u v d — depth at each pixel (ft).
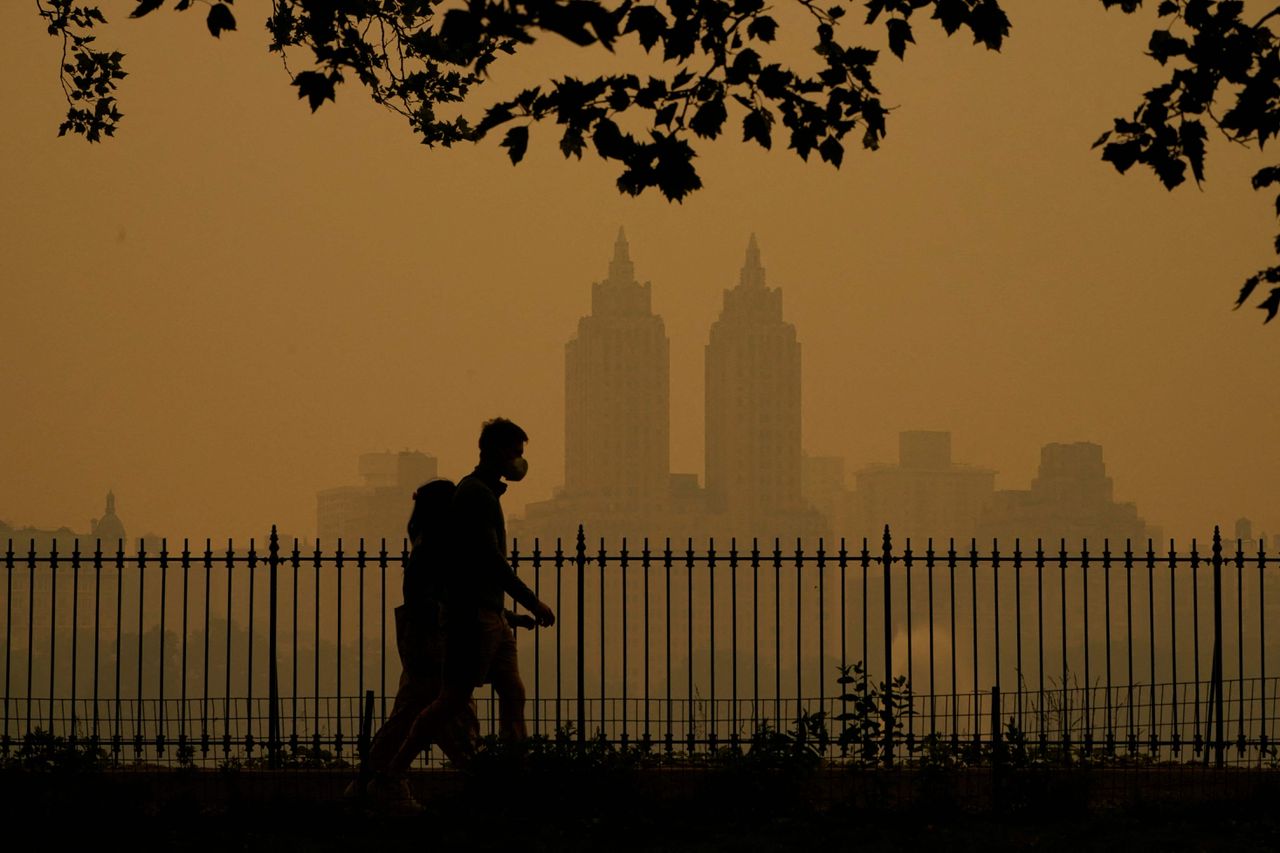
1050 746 135.85
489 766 126.11
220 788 132.57
